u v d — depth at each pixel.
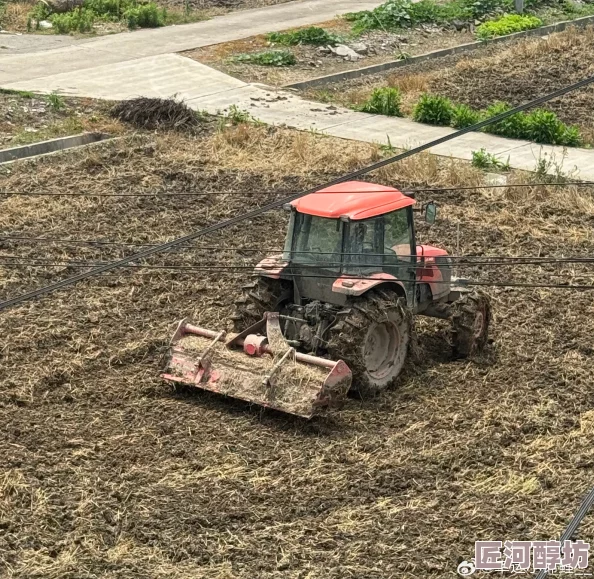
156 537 10.34
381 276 13.09
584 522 10.60
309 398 12.22
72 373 13.74
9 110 24.56
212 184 21.34
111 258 17.70
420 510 10.85
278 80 29.08
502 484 11.39
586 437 12.41
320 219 12.95
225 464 11.67
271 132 24.47
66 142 23.30
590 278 17.48
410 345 13.66
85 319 15.39
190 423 12.53
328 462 11.78
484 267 17.86
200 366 12.87
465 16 37.03
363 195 13.33
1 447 11.88
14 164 21.91
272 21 35.25
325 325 13.05
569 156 23.92
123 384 13.51
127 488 11.13
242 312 13.30
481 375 14.00
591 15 39.09
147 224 19.31
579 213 20.55
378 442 12.19
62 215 19.53
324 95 28.08
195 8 36.97
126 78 28.09
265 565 9.89
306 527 10.54
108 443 12.06
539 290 16.88
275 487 11.26
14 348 14.38
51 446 11.95
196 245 18.39
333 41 32.62
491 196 21.19
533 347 14.84
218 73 29.03
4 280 16.66
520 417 12.80
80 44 31.38
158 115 24.62
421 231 19.42
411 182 21.75
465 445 12.13
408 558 10.00
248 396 12.53
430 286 14.09
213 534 10.39
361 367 12.76
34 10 34.16
